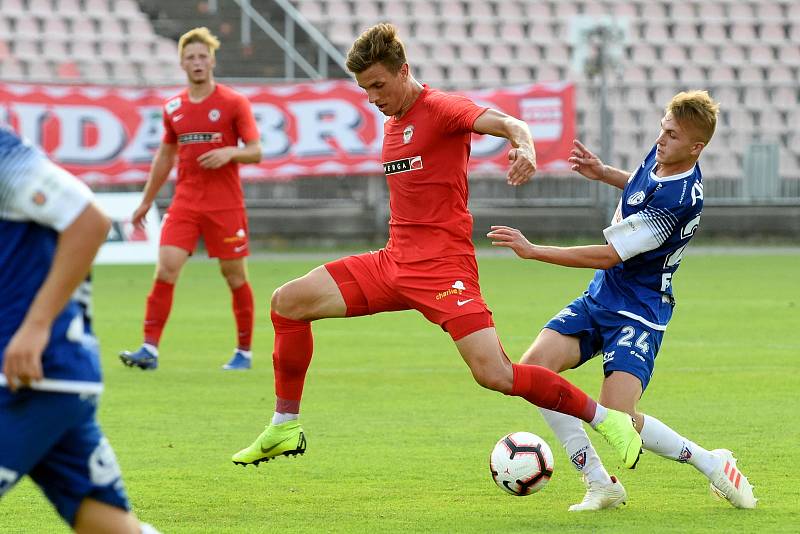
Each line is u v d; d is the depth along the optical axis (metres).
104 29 94.00
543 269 74.56
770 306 53.66
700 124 19.73
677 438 19.83
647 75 101.62
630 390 20.00
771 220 90.62
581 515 19.44
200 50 36.06
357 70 19.80
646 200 20.34
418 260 20.20
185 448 25.11
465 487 21.66
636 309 20.47
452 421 28.45
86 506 13.07
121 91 75.81
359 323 50.41
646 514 19.47
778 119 97.62
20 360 11.62
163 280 36.41
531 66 99.31
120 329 46.28
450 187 20.17
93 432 13.00
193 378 34.84
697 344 42.12
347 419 28.67
